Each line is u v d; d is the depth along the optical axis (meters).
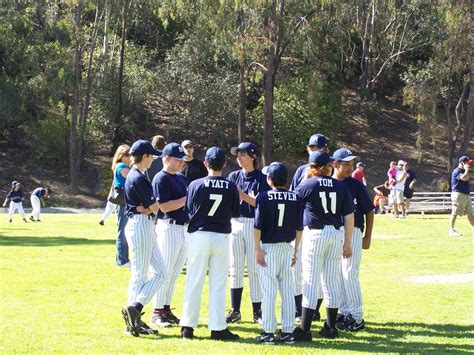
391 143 54.03
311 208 8.98
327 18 44.19
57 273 13.92
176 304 11.27
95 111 49.88
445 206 39.38
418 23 51.59
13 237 21.56
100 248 18.41
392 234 22.69
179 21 52.56
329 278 9.07
